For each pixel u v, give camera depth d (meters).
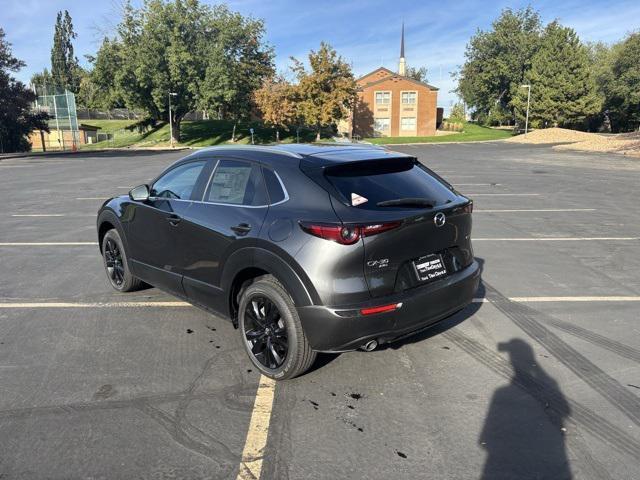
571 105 62.31
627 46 66.25
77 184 18.31
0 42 47.56
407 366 3.87
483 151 36.34
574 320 4.77
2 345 4.27
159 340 4.38
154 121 75.81
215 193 4.12
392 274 3.39
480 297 5.45
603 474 2.65
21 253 7.61
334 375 3.74
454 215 3.77
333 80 55.97
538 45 75.19
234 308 3.98
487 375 3.72
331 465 2.73
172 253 4.48
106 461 2.76
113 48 59.34
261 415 3.21
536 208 11.40
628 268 6.56
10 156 40.75
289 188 3.55
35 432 3.02
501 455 2.81
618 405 3.31
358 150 4.00
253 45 61.31
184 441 2.94
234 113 61.25
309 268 3.23
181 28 58.12
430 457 2.80
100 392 3.49
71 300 5.44
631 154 27.50
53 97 56.53
